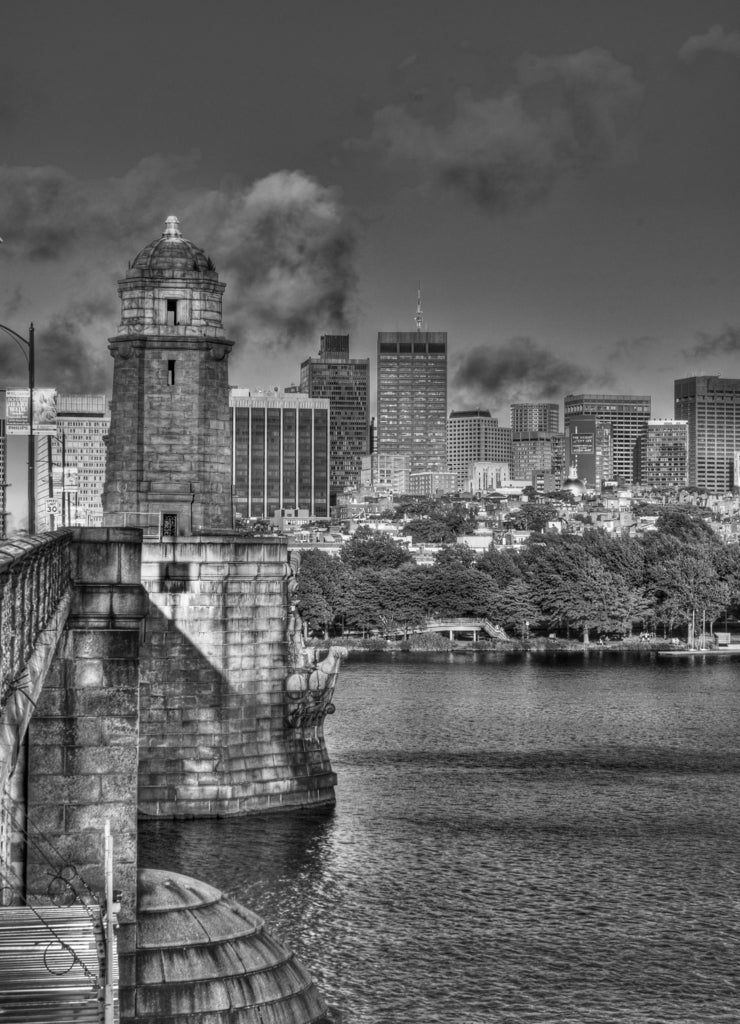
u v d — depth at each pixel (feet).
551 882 313.73
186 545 351.05
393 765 464.65
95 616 194.90
